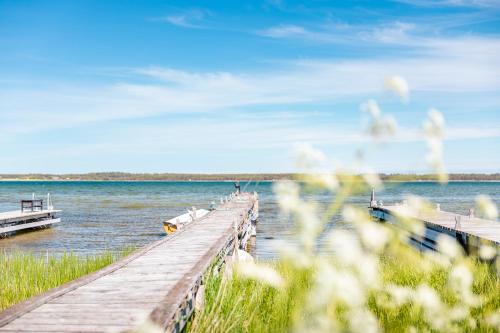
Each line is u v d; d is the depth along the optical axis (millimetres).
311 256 1991
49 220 29906
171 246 10969
